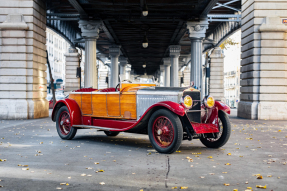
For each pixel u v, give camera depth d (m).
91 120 8.11
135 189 3.86
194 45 18.11
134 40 28.55
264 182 4.17
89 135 9.27
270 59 14.84
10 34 14.47
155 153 6.28
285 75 14.84
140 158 5.75
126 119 7.33
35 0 14.77
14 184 4.05
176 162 5.40
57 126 8.52
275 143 7.60
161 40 28.55
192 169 4.89
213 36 30.14
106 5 16.86
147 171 4.75
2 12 14.47
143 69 64.50
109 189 3.85
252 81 15.14
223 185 4.03
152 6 16.69
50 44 61.53
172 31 24.05
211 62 31.38
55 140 8.10
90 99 8.02
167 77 39.03
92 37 18.16
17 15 14.41
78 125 7.97
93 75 18.33
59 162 5.39
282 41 14.81
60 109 8.48
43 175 4.51
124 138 8.64
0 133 9.36
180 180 4.26
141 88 7.04
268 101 14.86
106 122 7.71
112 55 29.66
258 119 14.68
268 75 14.85
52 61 63.16
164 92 6.52
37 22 15.15
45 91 16.52
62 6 20.64
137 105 6.98
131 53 37.91
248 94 15.63
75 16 21.36
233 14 22.20
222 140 6.77
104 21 20.14
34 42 14.84
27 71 14.66
